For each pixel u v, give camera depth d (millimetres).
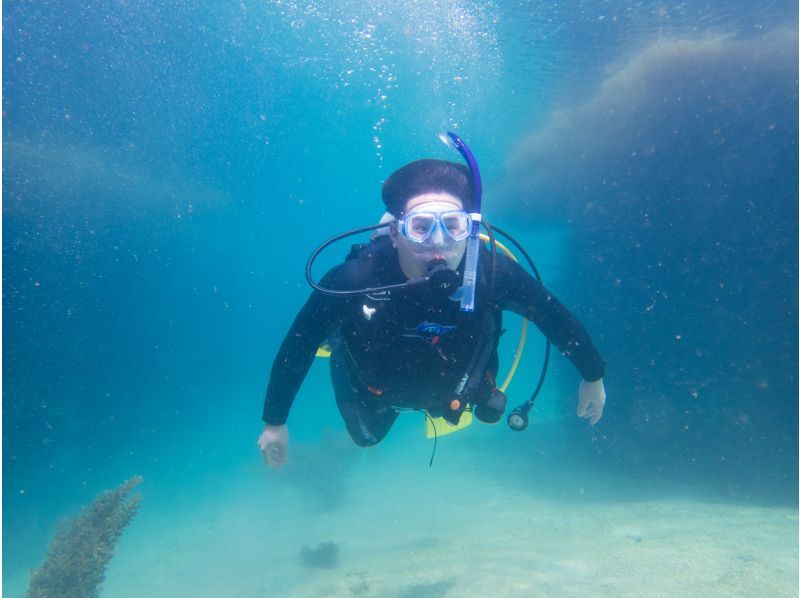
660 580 4516
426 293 2176
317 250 2307
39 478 18516
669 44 9391
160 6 11672
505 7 9594
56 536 6090
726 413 8367
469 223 2125
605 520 6836
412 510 9094
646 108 10008
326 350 3100
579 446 11227
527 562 5340
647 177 10070
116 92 14414
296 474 11547
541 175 13594
